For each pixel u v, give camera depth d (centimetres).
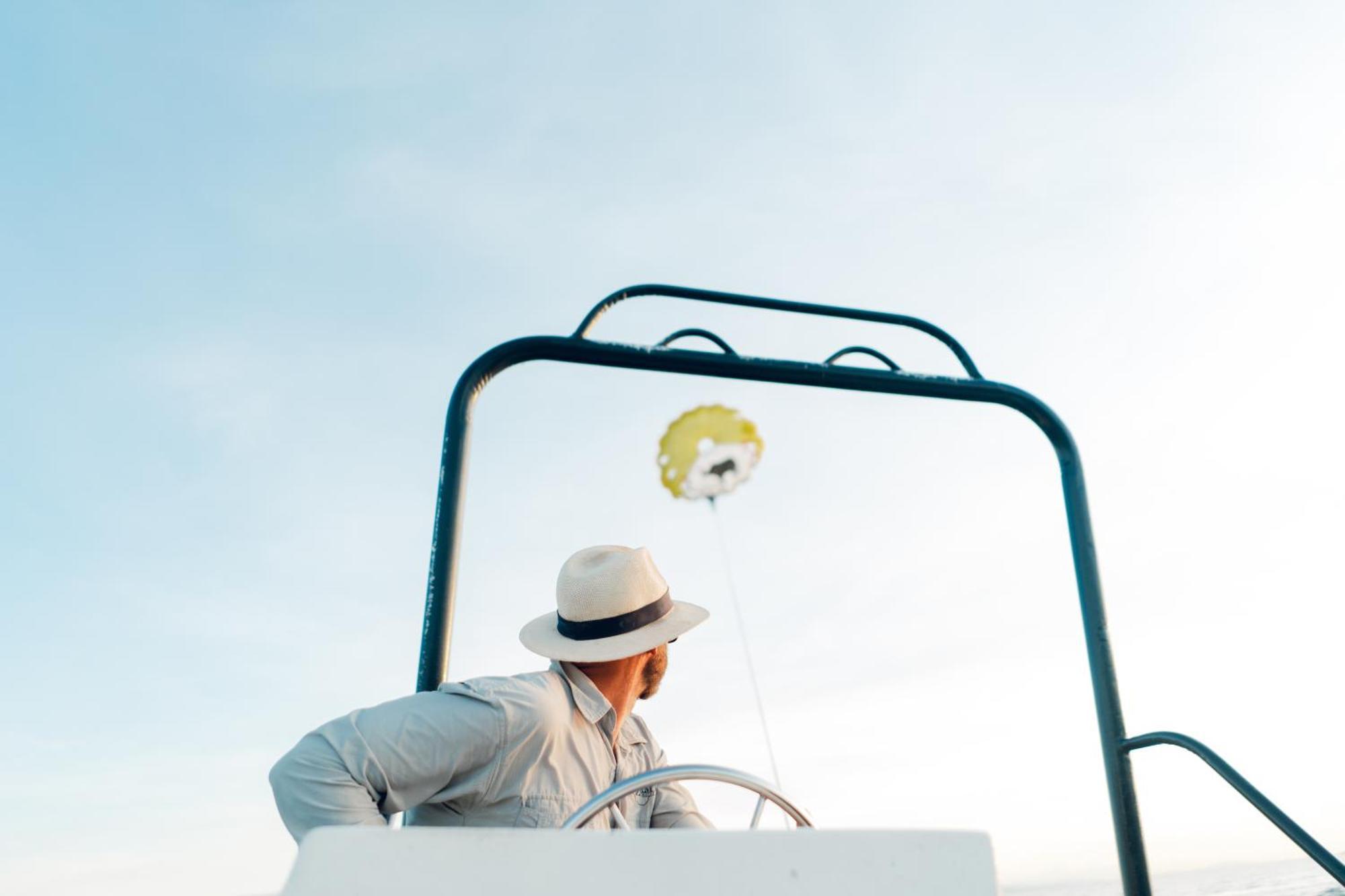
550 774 184
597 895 86
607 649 198
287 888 82
